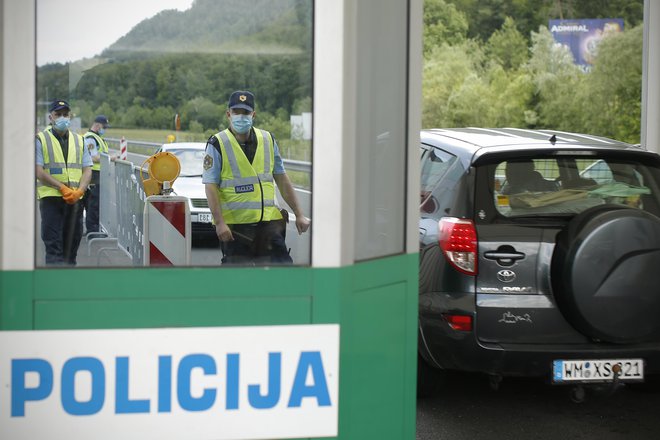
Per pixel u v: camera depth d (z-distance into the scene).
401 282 7.43
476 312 11.30
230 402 6.74
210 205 10.38
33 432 6.56
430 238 11.92
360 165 7.05
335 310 6.84
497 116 100.38
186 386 6.69
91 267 6.60
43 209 9.00
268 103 9.38
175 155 10.52
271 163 9.53
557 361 11.14
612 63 96.56
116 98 9.93
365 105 7.08
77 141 10.32
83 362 6.59
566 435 11.60
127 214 11.06
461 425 11.98
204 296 6.70
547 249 11.35
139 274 6.63
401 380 7.43
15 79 6.48
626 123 96.50
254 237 9.77
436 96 101.38
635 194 12.16
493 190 11.75
